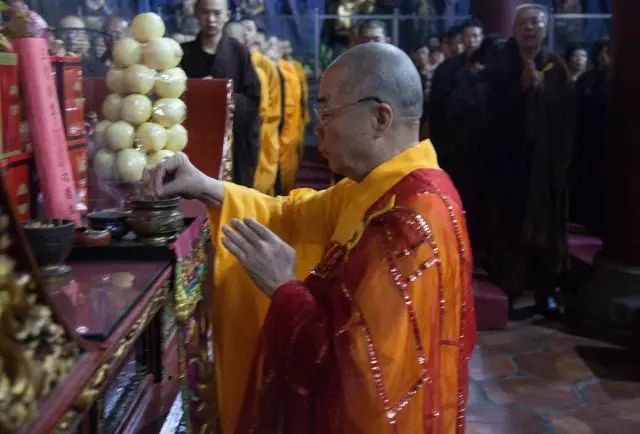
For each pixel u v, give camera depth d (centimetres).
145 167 161
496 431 288
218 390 162
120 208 165
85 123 180
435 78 463
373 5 694
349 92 133
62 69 155
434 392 121
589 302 415
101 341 95
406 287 118
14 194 133
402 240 121
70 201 138
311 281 134
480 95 438
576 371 351
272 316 126
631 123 396
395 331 117
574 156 505
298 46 668
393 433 116
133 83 168
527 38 420
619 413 306
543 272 442
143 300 114
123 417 127
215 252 160
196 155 198
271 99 465
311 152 674
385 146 135
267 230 134
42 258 116
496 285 441
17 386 73
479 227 459
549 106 420
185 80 180
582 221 544
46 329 83
